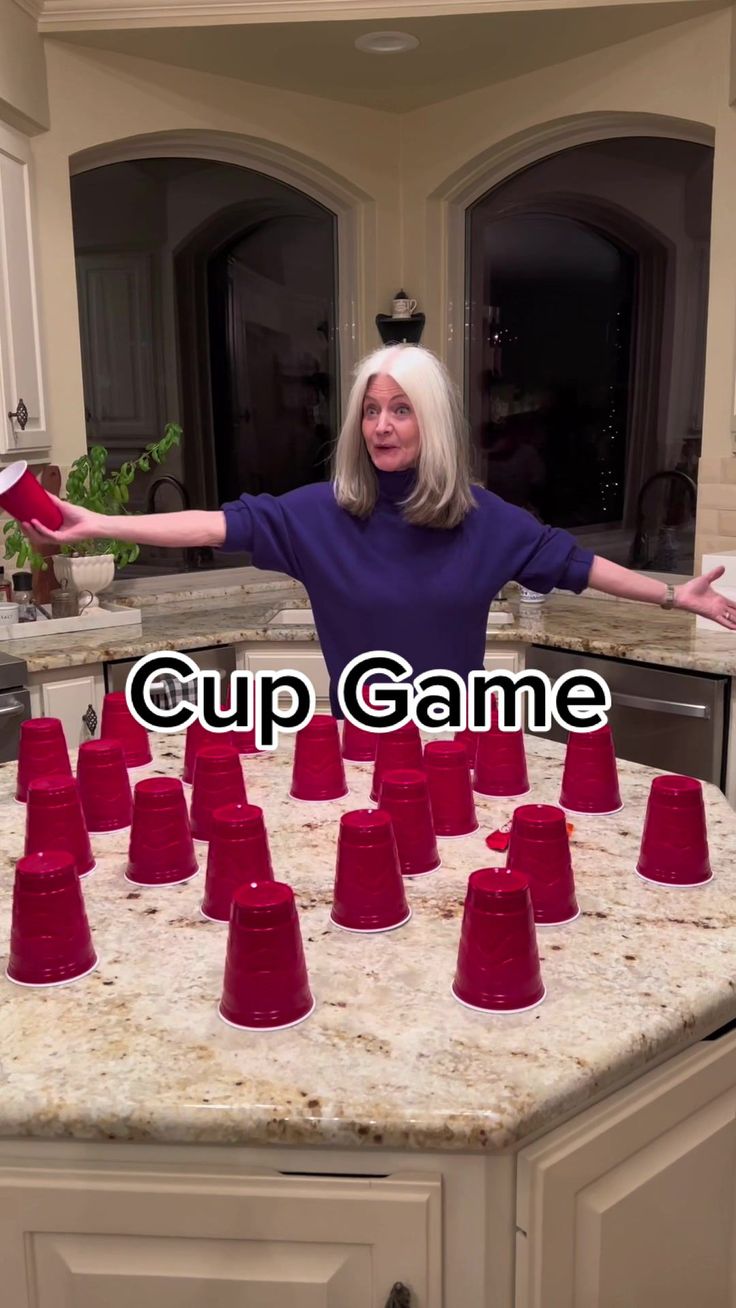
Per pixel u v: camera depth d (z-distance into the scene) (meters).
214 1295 1.00
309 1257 0.99
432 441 1.91
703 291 3.63
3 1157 0.98
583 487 4.05
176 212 3.88
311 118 3.94
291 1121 0.91
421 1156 0.96
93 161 3.65
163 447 3.57
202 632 3.34
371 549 2.02
